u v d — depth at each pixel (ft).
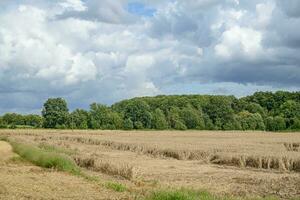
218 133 406.21
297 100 631.15
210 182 101.91
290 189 90.94
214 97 592.19
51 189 81.30
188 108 572.51
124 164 120.67
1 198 69.67
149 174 116.67
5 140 270.67
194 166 137.69
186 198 67.82
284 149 183.83
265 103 645.10
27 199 69.92
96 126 546.67
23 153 153.07
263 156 140.15
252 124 552.00
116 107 600.80
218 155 153.48
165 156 172.96
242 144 220.43
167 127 553.64
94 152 189.37
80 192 78.28
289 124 536.01
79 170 115.03
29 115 652.07
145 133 399.24
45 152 141.49
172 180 105.29
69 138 301.63
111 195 75.41
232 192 86.74
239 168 133.39
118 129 543.80
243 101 625.00
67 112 563.07
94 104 562.25
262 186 95.40
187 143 229.86
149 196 71.36
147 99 636.07
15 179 95.14
